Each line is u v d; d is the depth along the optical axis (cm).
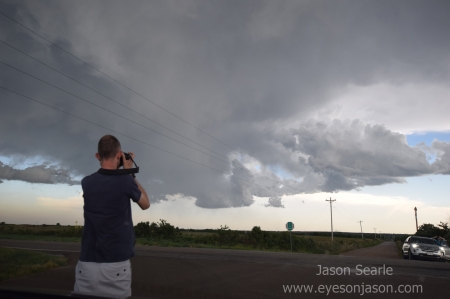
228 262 1312
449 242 3888
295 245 4025
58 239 3250
